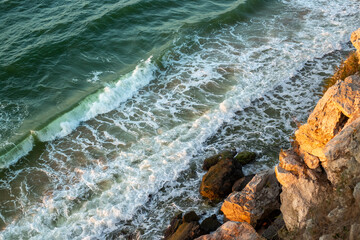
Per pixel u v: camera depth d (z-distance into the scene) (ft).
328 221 34.06
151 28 96.22
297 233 37.40
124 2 104.53
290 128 64.23
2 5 101.30
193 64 83.10
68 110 70.44
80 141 65.21
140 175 57.36
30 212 53.01
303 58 81.20
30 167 60.64
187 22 97.50
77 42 89.30
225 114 67.87
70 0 106.42
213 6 107.24
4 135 65.21
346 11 100.63
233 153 59.52
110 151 62.59
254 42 89.86
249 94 71.87
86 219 51.49
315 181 39.40
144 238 48.52
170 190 54.95
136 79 77.82
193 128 65.51
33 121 68.23
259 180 47.47
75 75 80.53
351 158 35.37
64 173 59.06
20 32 91.86
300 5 106.63
